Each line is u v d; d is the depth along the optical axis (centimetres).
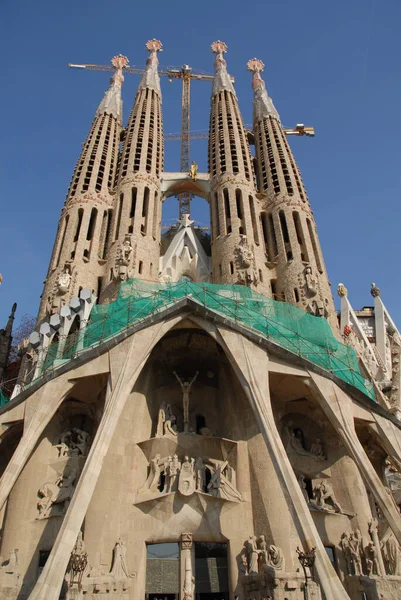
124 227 4084
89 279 3803
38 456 2866
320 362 3081
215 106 5456
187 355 3325
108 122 5134
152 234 4212
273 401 3105
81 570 2227
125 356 2816
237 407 3106
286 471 2375
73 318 3359
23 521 2670
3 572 2458
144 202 4394
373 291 5638
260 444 2873
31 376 3088
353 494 2798
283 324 3200
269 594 2350
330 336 3278
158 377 3319
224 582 2622
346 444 2652
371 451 3109
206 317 2986
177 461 2884
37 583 1998
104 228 4272
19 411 2795
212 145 5066
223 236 4166
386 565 2627
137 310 3116
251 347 2903
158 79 5875
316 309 3588
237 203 4416
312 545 2127
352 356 3328
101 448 2459
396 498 3216
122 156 4772
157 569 2652
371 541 2623
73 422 3097
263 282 3875
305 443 3109
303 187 4578
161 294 3238
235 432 3014
